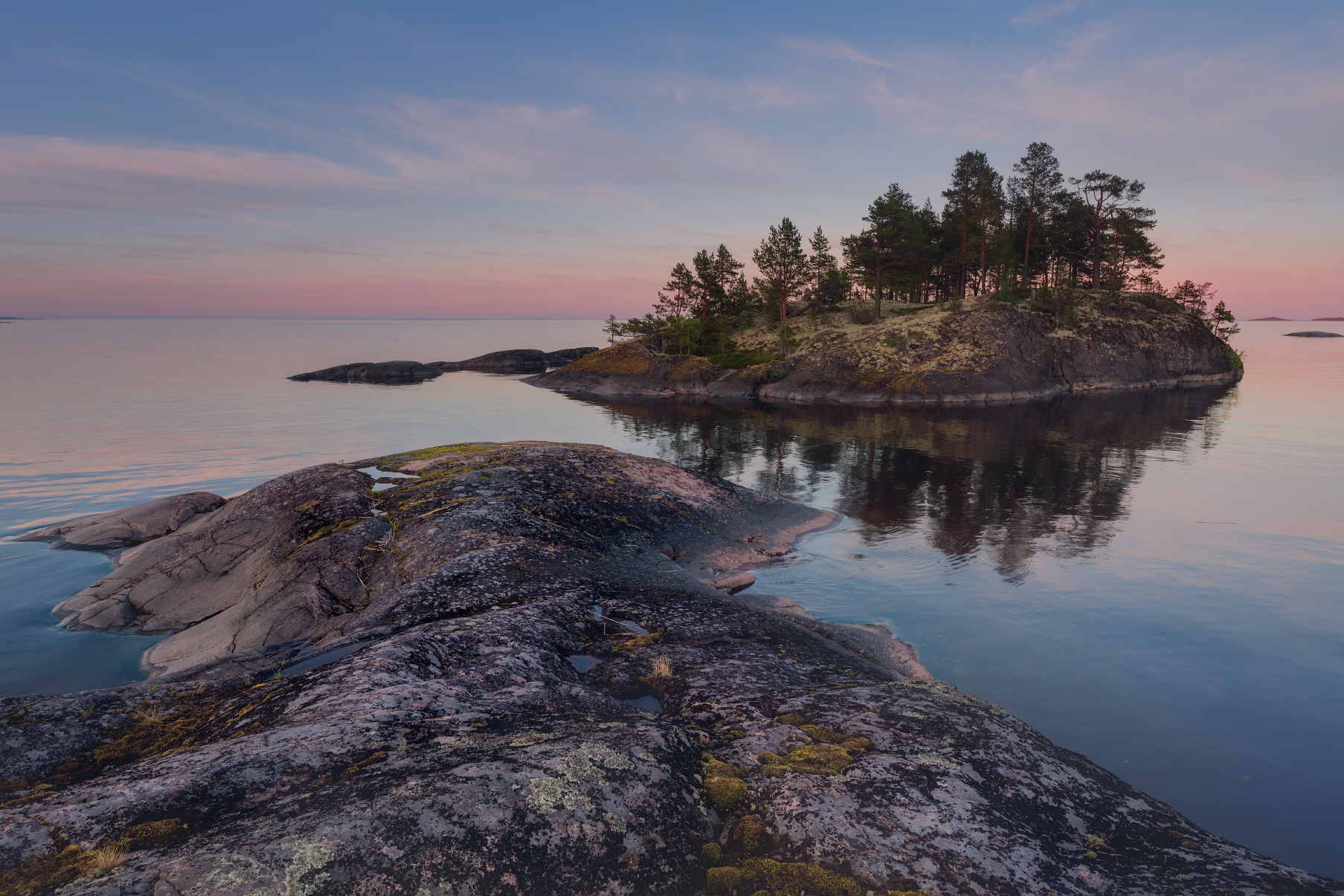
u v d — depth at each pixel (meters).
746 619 13.70
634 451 40.38
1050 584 17.91
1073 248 100.19
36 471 32.78
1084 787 7.34
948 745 7.66
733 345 101.56
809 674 11.09
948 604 16.55
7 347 162.62
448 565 14.80
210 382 81.06
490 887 4.67
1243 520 24.39
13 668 13.05
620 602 14.23
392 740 6.66
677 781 6.20
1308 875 5.98
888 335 78.25
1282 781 9.54
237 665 11.29
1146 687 12.43
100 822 5.00
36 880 4.34
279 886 4.26
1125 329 81.69
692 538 19.81
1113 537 22.30
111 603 15.50
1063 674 12.91
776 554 20.16
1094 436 43.84
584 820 5.36
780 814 6.02
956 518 24.59
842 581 18.00
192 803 5.35
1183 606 16.44
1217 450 38.50
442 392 77.19
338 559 15.63
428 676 9.10
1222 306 93.25
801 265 105.25
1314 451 38.09
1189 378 82.44
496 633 11.06
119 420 49.56
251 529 18.00
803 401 71.44
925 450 39.66
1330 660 13.60
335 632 13.06
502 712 7.70
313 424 50.03
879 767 6.89
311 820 4.91
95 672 12.93
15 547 20.27
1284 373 98.31
